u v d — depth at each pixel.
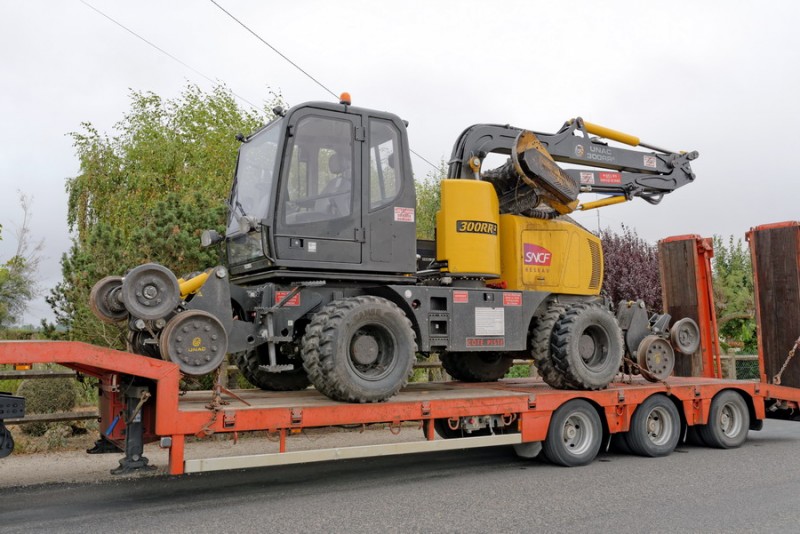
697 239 9.84
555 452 7.12
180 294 5.82
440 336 6.92
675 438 8.10
